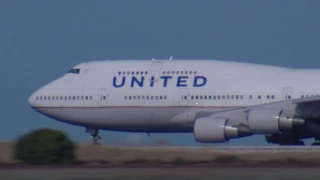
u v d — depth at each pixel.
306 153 162.62
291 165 128.00
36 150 141.62
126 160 148.50
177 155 162.12
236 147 182.38
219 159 145.75
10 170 121.12
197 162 140.50
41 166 131.25
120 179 105.38
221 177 106.81
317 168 120.12
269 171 115.00
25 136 144.75
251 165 128.75
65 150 144.25
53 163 141.12
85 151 172.25
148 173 112.81
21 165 135.00
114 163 140.88
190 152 171.00
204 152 170.88
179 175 109.50
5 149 183.25
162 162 141.75
